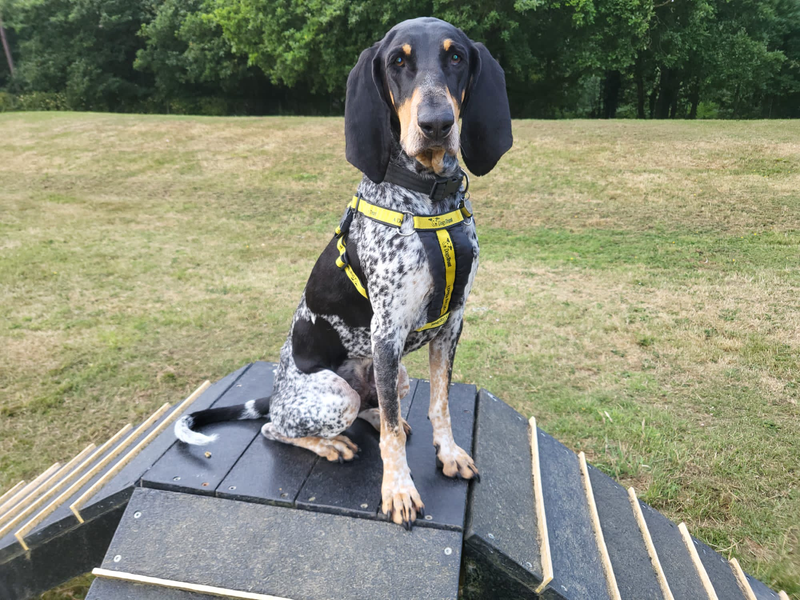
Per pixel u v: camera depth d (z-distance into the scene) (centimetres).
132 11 1180
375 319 87
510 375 181
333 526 87
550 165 410
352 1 816
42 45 1213
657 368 184
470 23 789
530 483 104
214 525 89
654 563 98
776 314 217
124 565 85
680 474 135
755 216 321
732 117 1228
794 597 106
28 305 233
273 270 275
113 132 543
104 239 319
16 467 141
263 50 945
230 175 429
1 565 100
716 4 960
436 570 81
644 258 280
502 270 271
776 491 130
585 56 846
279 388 103
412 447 104
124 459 106
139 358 192
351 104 84
